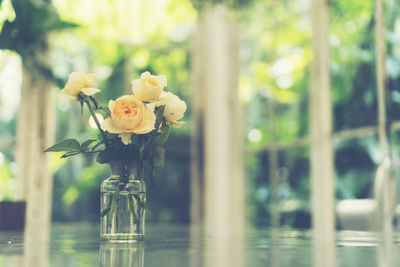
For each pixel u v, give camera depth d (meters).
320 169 3.53
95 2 4.26
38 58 3.80
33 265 0.73
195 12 4.55
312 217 3.60
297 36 3.85
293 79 3.86
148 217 4.41
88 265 0.73
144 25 4.46
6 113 3.86
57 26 3.46
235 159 4.36
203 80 4.64
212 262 0.78
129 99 1.06
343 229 3.30
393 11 3.04
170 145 4.56
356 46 3.30
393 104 3.04
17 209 1.83
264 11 4.12
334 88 3.47
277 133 4.00
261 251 0.98
